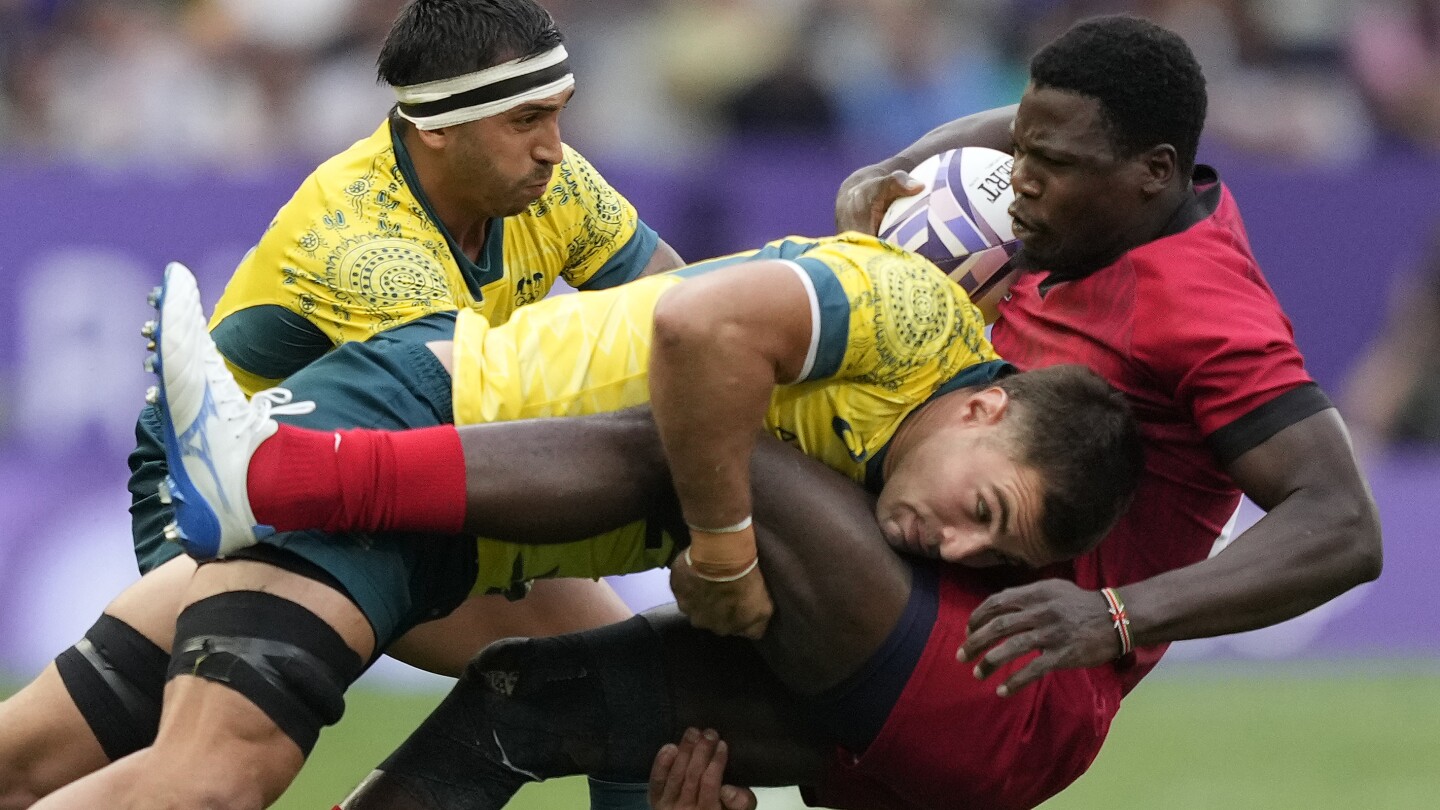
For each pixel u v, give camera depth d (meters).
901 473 12.29
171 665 11.58
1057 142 12.84
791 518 12.07
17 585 28.45
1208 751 26.89
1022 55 41.56
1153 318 12.95
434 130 14.16
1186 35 41.72
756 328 11.39
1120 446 12.16
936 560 12.63
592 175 15.82
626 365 12.31
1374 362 35.03
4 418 30.33
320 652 11.52
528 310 12.66
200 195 31.03
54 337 30.50
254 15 39.31
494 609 15.09
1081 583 13.14
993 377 12.63
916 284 12.24
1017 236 13.41
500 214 14.59
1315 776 25.48
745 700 12.96
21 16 39.09
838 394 12.33
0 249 30.44
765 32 40.75
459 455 11.58
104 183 30.77
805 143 38.88
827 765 13.12
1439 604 32.56
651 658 13.00
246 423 11.33
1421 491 33.12
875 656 12.28
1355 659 32.34
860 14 40.81
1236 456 12.64
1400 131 41.84
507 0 14.18
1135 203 13.04
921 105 40.28
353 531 11.70
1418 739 27.44
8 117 38.34
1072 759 13.09
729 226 32.78
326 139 37.81
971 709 12.43
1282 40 41.88
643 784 14.29
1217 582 11.87
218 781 11.17
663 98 40.59
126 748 12.84
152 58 38.69
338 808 12.86
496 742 12.87
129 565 28.59
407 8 14.37
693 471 11.48
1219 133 40.69
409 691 29.92
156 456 13.95
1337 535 12.11
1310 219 34.94
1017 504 11.94
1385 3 42.72
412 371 12.25
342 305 14.06
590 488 11.81
